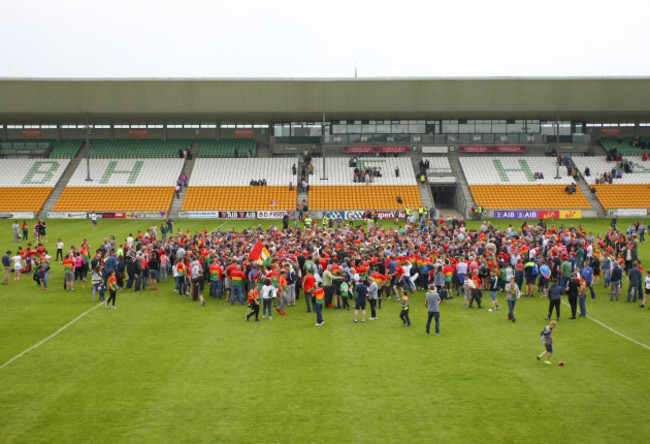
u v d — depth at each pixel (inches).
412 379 631.8
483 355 713.0
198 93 2583.7
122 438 499.5
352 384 617.9
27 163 2758.4
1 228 2020.2
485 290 1110.4
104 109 2672.2
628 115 2876.5
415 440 493.7
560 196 2529.5
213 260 1066.1
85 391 602.2
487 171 2741.1
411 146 2970.0
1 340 781.9
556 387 607.5
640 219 2347.4
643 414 541.6
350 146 2962.6
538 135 2982.3
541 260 1083.3
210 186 2596.0
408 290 1099.9
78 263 1145.4
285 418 536.7
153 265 1114.1
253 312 880.9
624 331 819.4
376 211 2345.0
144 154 2913.4
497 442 489.4
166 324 861.8
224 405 565.9
